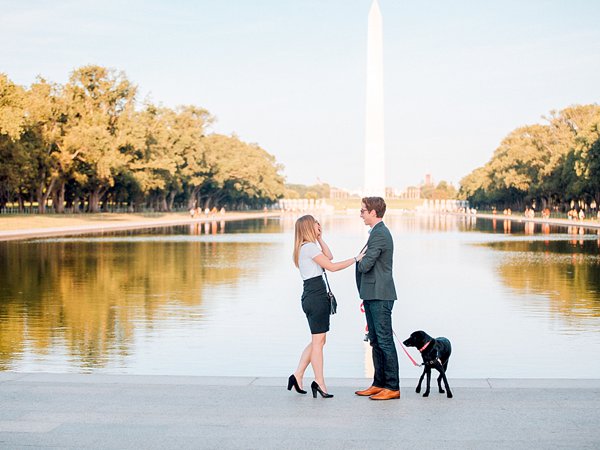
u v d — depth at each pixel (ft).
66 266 114.62
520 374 45.57
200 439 26.63
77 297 79.77
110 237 203.72
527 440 26.35
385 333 32.48
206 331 60.18
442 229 281.95
